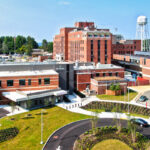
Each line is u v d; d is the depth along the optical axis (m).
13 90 63.84
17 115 53.31
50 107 60.41
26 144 38.84
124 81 76.06
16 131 44.06
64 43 141.88
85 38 105.75
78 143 39.28
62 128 46.06
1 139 40.47
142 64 98.00
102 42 107.00
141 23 140.00
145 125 46.50
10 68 70.56
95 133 42.91
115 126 46.06
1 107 59.94
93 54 106.12
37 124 47.97
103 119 51.50
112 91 73.12
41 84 66.94
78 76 79.00
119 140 40.38
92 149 37.16
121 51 150.75
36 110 57.44
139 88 83.62
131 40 153.38
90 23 144.75
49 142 39.84
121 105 62.03
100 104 63.19
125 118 51.91
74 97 72.50
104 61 108.44
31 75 65.19
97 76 82.00
